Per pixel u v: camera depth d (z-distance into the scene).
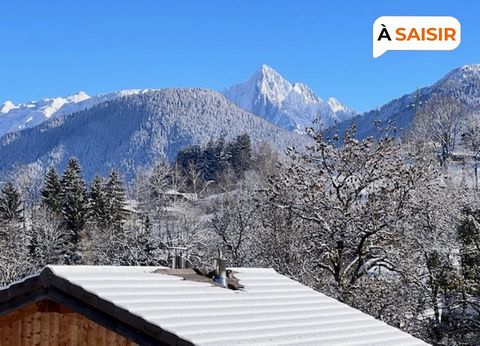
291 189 32.19
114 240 50.69
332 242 30.67
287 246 34.41
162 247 45.88
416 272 31.56
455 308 32.53
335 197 31.55
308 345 10.36
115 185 82.06
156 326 8.89
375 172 31.03
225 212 48.09
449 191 36.56
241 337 9.68
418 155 32.34
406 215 30.95
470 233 32.69
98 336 9.91
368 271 32.00
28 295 9.72
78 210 75.25
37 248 63.22
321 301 13.73
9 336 10.16
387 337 12.44
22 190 96.62
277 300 12.75
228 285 12.70
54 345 10.01
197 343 8.70
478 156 81.81
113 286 10.25
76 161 83.25
